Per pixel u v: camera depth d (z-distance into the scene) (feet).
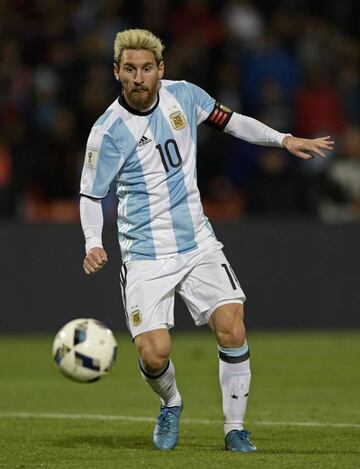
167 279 78.79
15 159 192.34
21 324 178.40
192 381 129.59
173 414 81.20
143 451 79.61
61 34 218.18
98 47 208.95
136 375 136.05
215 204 191.31
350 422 96.12
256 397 115.03
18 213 187.42
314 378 131.23
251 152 194.49
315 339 171.94
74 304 178.40
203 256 79.36
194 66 206.08
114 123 78.74
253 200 186.80
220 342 78.84
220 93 205.16
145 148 78.74
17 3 221.46
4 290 178.19
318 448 80.89
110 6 217.97
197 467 71.41
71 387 125.18
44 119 201.16
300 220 181.78
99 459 75.77
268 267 181.37
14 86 207.62
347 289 181.98
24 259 178.40
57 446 82.94
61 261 178.40
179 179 79.30
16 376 135.85
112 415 102.53
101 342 86.69
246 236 180.86
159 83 80.43
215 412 104.63
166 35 215.10
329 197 188.03
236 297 79.15
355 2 231.09
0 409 107.14
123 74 77.10
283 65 210.18
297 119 204.95
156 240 79.15
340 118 207.51
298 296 181.68
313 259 181.57
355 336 175.52
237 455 76.84
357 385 124.77
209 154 194.59
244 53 213.46
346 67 217.15
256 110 205.77
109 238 177.37
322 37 221.66
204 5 221.46
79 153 192.85
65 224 178.40
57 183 188.75
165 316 78.89
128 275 79.66
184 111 79.71
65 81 206.90
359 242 181.47
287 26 222.89
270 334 179.11
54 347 86.99
